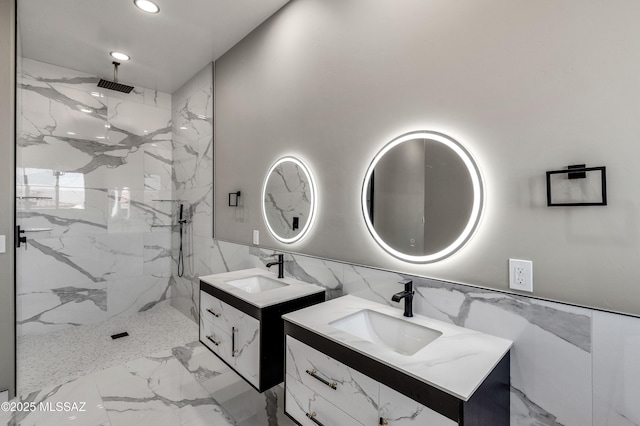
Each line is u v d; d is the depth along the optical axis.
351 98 1.88
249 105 2.71
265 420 1.95
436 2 1.49
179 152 3.91
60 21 2.52
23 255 3.12
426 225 1.53
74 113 3.40
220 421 1.93
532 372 1.21
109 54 3.06
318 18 2.08
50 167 3.26
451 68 1.44
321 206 2.08
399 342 1.49
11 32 2.09
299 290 1.96
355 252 1.87
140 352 2.83
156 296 4.00
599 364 1.07
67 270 3.37
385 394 1.09
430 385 0.97
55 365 2.58
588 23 1.09
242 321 1.82
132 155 3.79
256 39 2.62
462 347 1.20
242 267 2.79
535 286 1.21
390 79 1.68
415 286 1.56
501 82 1.29
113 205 3.67
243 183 2.80
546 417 1.17
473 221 1.37
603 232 1.07
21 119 3.05
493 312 1.30
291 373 1.49
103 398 2.14
